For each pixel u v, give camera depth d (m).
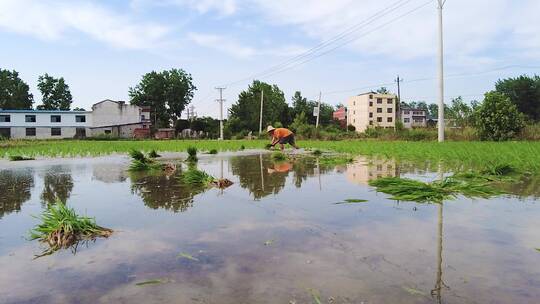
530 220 3.70
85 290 2.26
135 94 71.19
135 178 7.72
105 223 3.88
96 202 5.09
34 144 29.08
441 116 22.56
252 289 2.22
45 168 10.38
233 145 24.56
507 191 5.35
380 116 72.94
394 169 8.80
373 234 3.28
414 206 4.44
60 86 76.25
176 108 72.25
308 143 26.45
